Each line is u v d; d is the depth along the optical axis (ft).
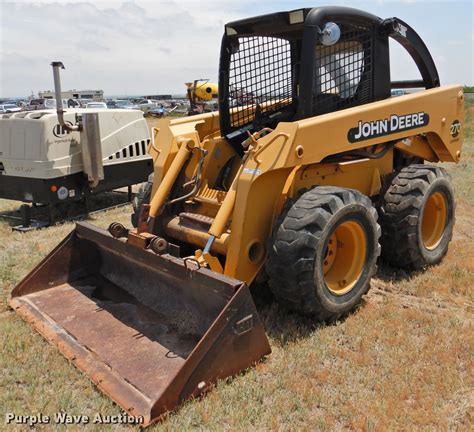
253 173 11.11
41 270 13.00
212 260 10.98
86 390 9.29
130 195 25.12
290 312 12.08
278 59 13.78
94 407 8.85
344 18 12.39
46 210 23.88
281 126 11.23
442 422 8.42
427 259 14.89
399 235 14.23
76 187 21.61
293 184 11.96
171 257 10.50
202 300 10.44
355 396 9.11
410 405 8.89
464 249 16.88
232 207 11.32
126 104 122.21
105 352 10.25
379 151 14.11
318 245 10.77
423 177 14.42
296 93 14.07
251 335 9.50
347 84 13.17
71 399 9.04
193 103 28.81
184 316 10.99
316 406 8.95
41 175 20.27
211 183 13.58
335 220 11.06
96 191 22.47
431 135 15.61
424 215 15.64
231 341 9.20
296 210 11.00
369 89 13.67
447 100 15.58
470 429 8.30
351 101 13.33
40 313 11.96
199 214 12.75
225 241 11.41
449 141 16.01
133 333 10.90
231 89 14.06
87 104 88.63
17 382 9.71
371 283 14.25
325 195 11.23
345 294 11.80
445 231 15.61
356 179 14.01
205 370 8.93
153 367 9.69
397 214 14.12
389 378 9.63
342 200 11.29
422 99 14.46
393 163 15.98
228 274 11.29
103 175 21.89
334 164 12.78
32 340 11.00
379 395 9.11
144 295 12.13
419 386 9.37
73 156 21.11
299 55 13.98
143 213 11.90
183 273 10.08
